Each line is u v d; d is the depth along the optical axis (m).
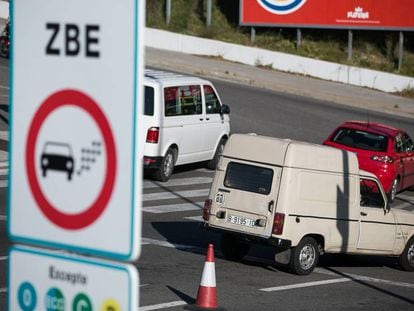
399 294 35.03
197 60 101.50
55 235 8.40
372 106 93.31
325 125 80.69
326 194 37.72
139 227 7.88
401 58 112.25
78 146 8.20
